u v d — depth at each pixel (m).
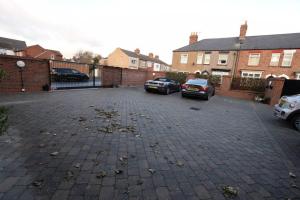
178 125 5.32
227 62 24.55
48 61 9.65
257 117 7.60
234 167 3.11
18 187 2.19
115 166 2.82
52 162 2.80
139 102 8.61
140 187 2.37
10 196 2.04
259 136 4.97
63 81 12.37
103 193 2.21
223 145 4.07
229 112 8.18
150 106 7.84
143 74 19.36
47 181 2.34
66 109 6.06
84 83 13.61
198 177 2.71
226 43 26.20
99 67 13.34
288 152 3.98
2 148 3.13
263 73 22.11
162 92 12.78
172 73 19.53
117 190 2.28
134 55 42.22
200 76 17.72
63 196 2.10
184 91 11.58
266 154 3.77
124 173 2.65
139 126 4.89
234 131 5.24
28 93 8.62
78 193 2.17
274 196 2.42
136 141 3.86
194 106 8.97
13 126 4.16
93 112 5.93
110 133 4.19
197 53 27.03
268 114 8.51
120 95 10.47
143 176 2.62
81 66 13.88
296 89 10.89
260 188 2.57
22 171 2.51
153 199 2.18
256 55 22.55
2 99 6.93
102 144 3.58
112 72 14.66
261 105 11.57
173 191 2.35
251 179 2.78
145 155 3.26
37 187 2.21
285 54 20.62
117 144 3.63
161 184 2.47
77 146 3.41
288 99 6.36
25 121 4.57
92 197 2.12
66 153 3.11
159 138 4.15
